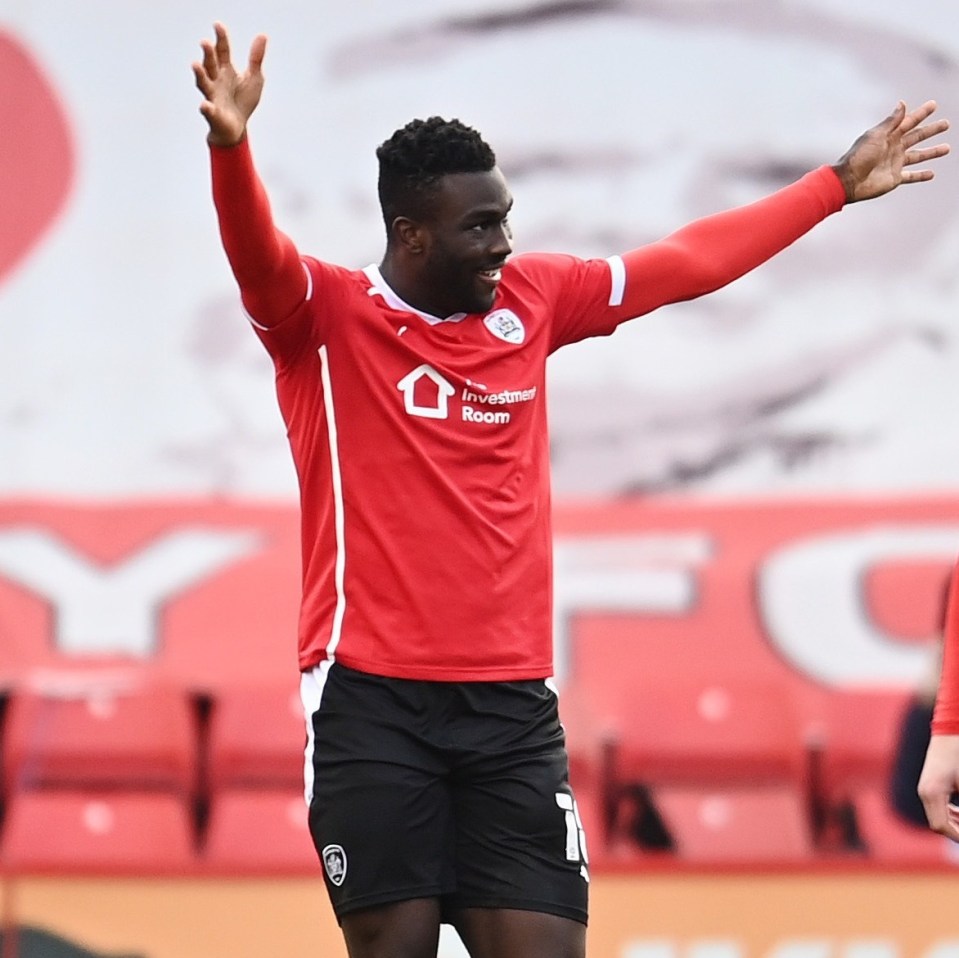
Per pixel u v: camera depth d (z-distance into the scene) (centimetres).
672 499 2747
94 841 2316
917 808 2167
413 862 1105
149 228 2850
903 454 2758
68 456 2781
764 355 2783
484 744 1114
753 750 2436
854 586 2678
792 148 2852
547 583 1144
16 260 2838
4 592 2694
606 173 2847
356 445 1118
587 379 2783
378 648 1106
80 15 2889
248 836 2323
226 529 2742
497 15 2875
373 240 2845
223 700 2466
